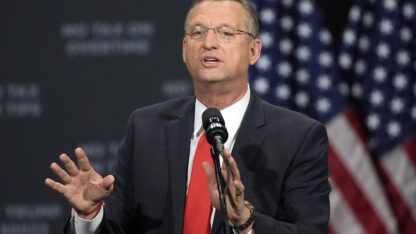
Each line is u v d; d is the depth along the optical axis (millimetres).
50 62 12820
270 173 6484
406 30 13266
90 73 12797
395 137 13281
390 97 13266
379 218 13242
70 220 6453
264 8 13367
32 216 12930
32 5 12805
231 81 6613
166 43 12750
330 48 13266
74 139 12844
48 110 12844
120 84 12781
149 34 12750
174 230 6387
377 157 13289
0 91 12805
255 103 6898
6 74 12820
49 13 12797
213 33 6508
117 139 12820
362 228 13242
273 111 6875
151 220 6578
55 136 12859
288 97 13250
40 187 12906
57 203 12930
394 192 13281
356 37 13242
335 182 13281
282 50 13305
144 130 6953
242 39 6594
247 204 5980
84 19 12773
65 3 12781
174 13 12750
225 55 6484
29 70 12820
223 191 5660
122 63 12758
